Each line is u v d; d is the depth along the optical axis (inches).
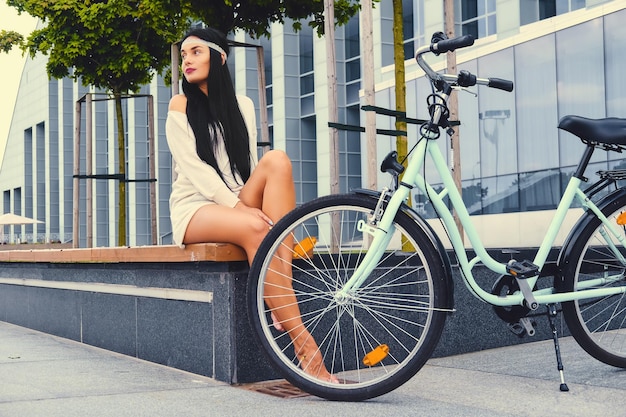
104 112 1695.4
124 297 179.3
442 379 136.9
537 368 144.6
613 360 134.8
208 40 145.2
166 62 394.6
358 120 985.5
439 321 116.8
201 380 141.9
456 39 118.5
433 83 125.2
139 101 1440.7
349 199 122.2
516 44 733.9
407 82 825.5
